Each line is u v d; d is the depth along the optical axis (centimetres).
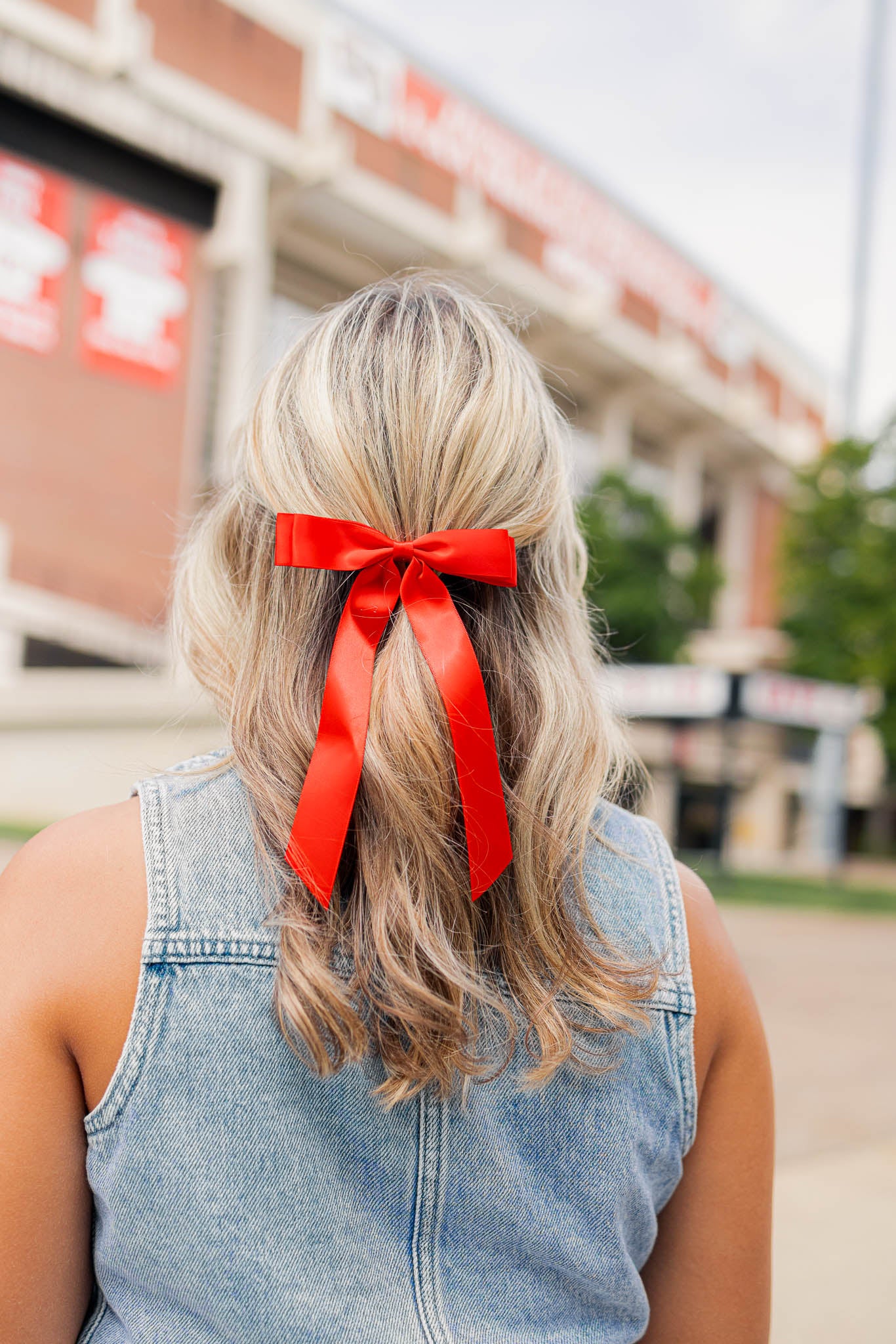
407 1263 63
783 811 2156
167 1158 59
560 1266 66
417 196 1875
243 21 1565
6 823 1187
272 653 66
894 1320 207
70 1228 61
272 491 66
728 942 75
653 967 67
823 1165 300
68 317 1405
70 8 1352
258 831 62
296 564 62
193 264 1538
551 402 77
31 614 1362
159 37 1448
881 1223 255
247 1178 60
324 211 1770
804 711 1359
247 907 61
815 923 984
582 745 68
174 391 1517
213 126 1513
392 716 61
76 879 61
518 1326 65
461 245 1906
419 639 62
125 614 1458
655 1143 69
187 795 64
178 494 1520
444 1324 63
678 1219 76
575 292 2167
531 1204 65
